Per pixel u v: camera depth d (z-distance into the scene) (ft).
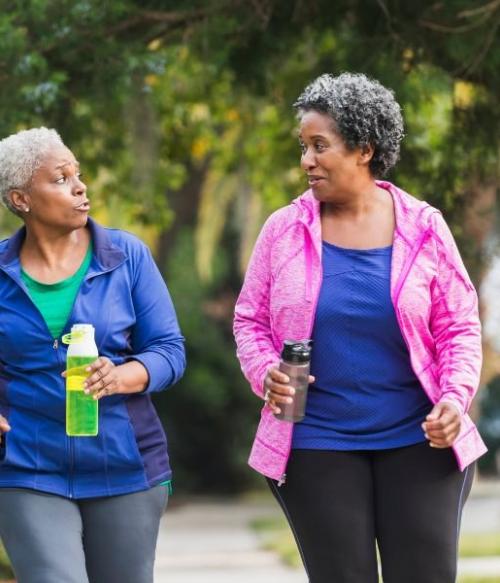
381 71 32.50
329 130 18.97
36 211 19.08
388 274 18.97
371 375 18.90
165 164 48.98
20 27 32.24
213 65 35.37
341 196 19.20
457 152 35.91
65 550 18.70
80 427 18.38
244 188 70.13
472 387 18.62
